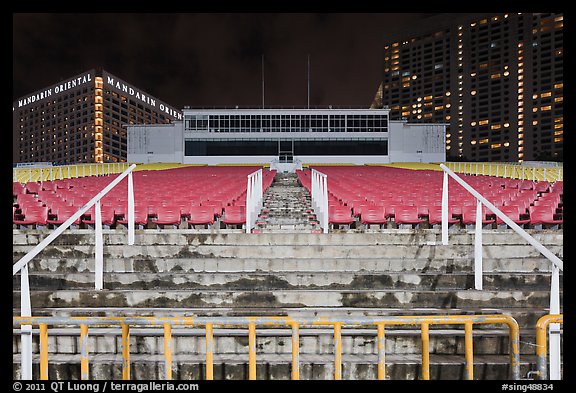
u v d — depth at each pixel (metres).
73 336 5.01
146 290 5.92
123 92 168.62
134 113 173.50
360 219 10.61
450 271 6.68
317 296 5.84
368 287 6.34
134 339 4.99
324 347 5.05
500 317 3.76
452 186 16.41
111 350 5.00
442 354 5.01
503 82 135.88
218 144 63.72
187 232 7.69
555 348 4.15
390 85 160.25
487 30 138.75
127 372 3.78
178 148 64.88
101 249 6.16
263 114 63.84
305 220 10.84
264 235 7.67
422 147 65.12
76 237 7.59
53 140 172.75
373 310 5.42
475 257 6.13
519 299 5.78
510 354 3.79
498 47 136.88
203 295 5.85
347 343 5.05
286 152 63.69
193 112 63.56
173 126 65.19
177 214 9.56
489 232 7.65
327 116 64.12
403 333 5.08
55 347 5.01
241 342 5.02
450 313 5.37
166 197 12.11
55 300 5.80
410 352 5.04
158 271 6.67
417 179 21.56
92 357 4.84
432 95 150.88
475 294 5.81
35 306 5.79
